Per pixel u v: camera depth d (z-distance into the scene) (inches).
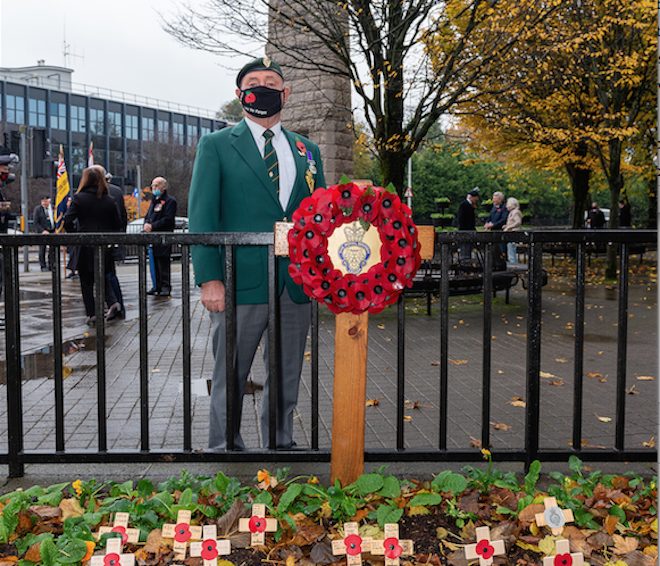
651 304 444.8
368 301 110.0
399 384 128.3
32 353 274.2
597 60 555.8
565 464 134.5
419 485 120.6
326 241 109.4
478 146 749.9
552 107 584.7
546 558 98.0
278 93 138.1
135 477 128.7
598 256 948.0
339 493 111.0
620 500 114.6
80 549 96.6
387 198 110.2
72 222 348.8
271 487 116.0
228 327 127.2
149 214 480.7
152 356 272.7
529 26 420.2
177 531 101.5
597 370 246.2
